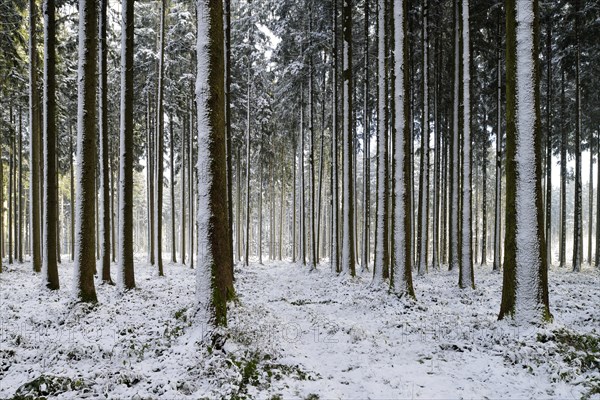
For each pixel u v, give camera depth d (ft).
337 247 63.67
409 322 29.30
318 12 74.84
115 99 86.48
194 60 80.64
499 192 66.03
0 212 68.33
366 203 72.59
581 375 18.08
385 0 43.70
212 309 22.12
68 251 151.53
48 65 38.68
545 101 79.30
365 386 18.12
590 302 34.06
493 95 72.95
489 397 16.84
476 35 63.87
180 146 100.32
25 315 28.50
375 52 72.43
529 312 23.36
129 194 40.34
